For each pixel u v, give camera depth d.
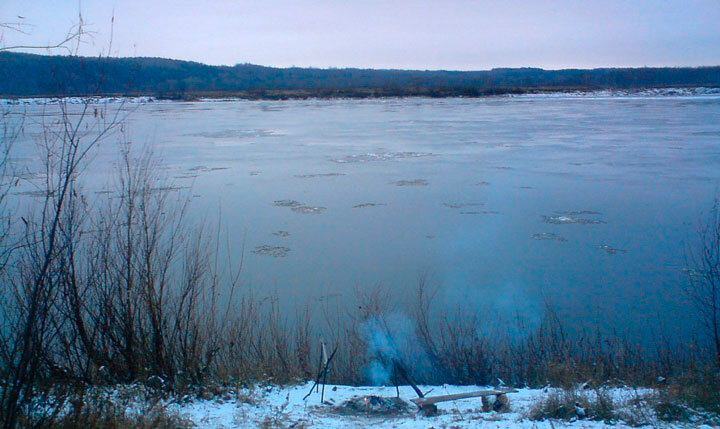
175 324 7.20
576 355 8.62
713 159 25.64
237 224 16.30
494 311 11.01
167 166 23.77
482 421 5.45
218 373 6.98
